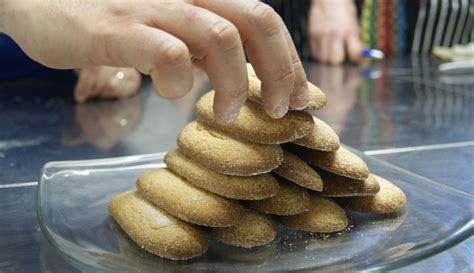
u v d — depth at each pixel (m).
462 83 1.23
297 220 0.49
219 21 0.40
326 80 1.28
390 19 1.77
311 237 0.48
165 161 0.51
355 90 1.16
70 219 0.51
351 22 1.61
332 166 0.50
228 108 0.42
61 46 0.46
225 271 0.43
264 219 0.48
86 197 0.55
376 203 0.51
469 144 0.77
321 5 1.60
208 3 0.41
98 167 0.61
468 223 0.48
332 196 0.51
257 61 0.42
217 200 0.46
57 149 0.78
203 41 0.40
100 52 0.43
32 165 0.71
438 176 0.65
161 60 0.39
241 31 0.41
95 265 0.43
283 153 0.49
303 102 0.44
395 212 0.52
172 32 0.41
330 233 0.48
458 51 1.56
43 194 0.55
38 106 1.03
